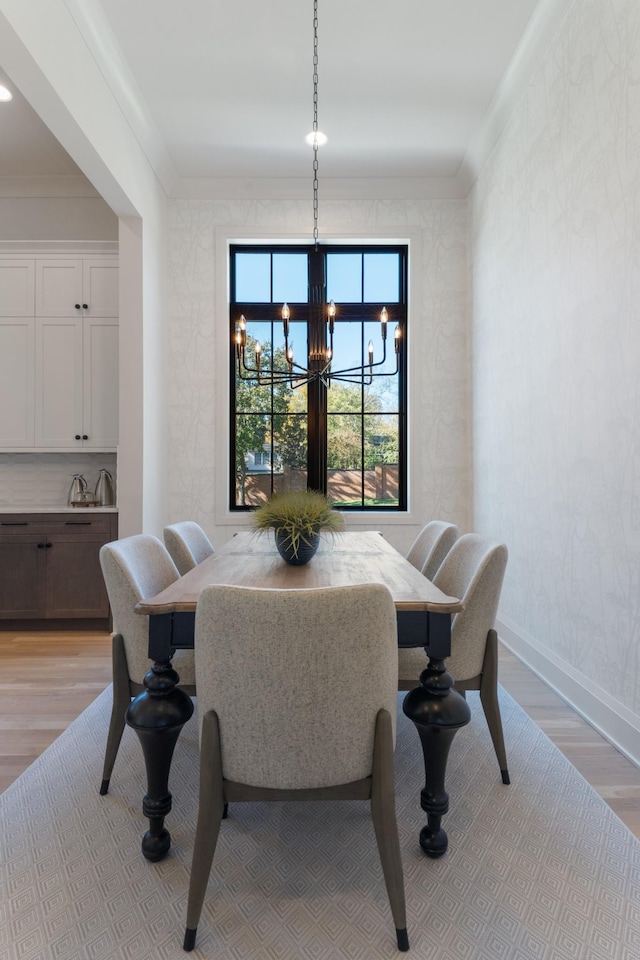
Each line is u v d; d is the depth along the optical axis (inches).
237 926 48.8
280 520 77.2
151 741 56.2
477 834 61.4
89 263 148.7
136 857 58.2
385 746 45.8
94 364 148.7
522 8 103.2
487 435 145.9
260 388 171.2
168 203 163.3
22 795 70.1
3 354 148.2
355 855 58.4
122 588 66.7
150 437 146.8
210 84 122.8
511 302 127.6
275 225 164.6
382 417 172.4
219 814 46.6
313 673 43.7
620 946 46.9
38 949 46.7
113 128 119.3
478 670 69.8
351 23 106.4
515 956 45.8
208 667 45.1
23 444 148.5
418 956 45.6
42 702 99.0
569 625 98.3
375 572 72.8
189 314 163.3
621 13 81.1
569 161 98.1
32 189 160.4
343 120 136.6
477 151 147.0
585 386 92.7
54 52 92.0
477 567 69.9
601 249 87.5
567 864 56.8
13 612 140.7
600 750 81.3
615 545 83.7
